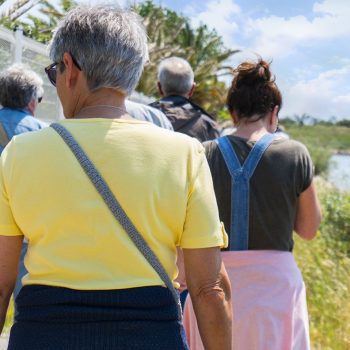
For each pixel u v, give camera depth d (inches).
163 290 57.2
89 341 53.8
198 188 60.3
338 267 216.8
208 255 59.9
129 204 56.6
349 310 176.7
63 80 62.5
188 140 62.2
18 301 57.9
